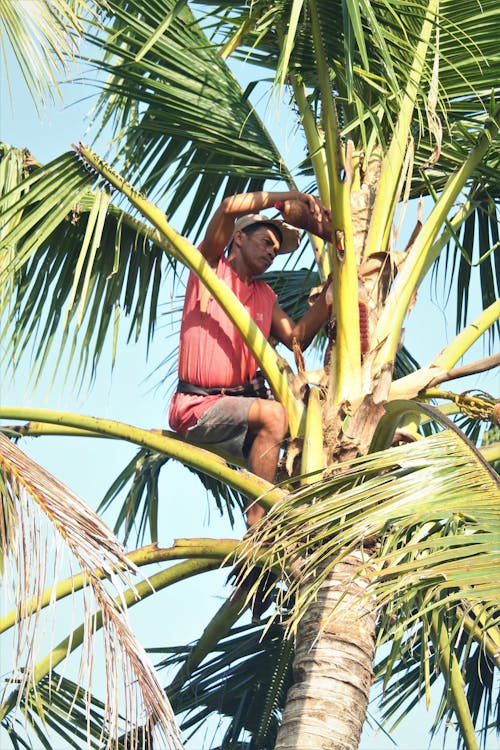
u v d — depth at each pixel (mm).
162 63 11539
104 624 6527
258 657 12805
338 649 8109
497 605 5109
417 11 10125
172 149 11695
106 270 11219
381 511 6176
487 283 12508
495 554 5504
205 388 9883
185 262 9625
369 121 10414
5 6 7754
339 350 8984
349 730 7887
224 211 9719
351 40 8055
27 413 9719
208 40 11625
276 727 13000
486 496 6086
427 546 5734
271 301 10531
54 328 11039
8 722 10531
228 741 12836
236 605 11383
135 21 11133
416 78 9820
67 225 11125
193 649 12234
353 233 9820
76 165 10148
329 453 8773
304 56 9508
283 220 9570
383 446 8305
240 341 10000
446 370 9164
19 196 10898
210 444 9758
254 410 9359
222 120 11508
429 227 9695
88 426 9570
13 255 10547
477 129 10984
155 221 9695
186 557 9648
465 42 10266
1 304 10477
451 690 10602
